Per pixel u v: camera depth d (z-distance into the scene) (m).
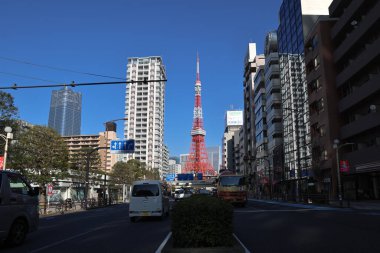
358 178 42.22
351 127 41.62
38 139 32.19
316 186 50.38
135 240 12.23
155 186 21.16
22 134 32.06
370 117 37.44
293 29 60.78
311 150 51.31
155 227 16.91
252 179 99.44
